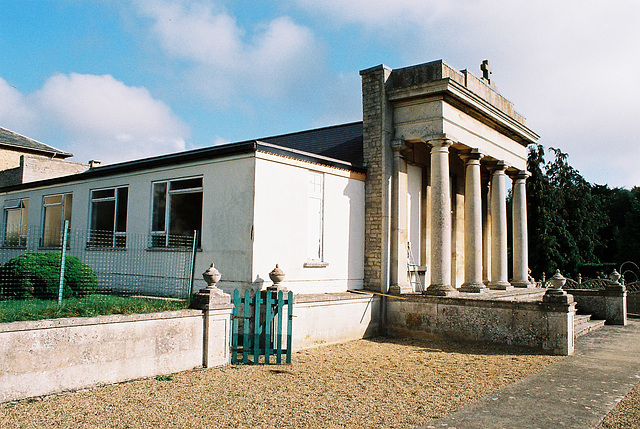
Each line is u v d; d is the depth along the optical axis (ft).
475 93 48.91
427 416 21.31
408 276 50.47
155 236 44.70
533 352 36.99
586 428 20.03
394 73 48.34
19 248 60.18
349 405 22.66
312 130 67.10
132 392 23.18
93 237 50.93
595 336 46.65
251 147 37.06
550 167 136.26
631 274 115.85
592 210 138.62
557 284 37.58
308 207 42.04
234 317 31.19
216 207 39.58
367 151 48.42
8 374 20.70
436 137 44.86
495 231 56.29
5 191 64.85
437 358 34.68
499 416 21.45
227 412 20.99
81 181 53.42
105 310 25.64
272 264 38.29
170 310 27.91
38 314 23.30
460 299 42.19
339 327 41.16
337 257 44.83
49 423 18.70
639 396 24.99
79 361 23.06
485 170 62.13
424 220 54.13
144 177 46.29
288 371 29.48
